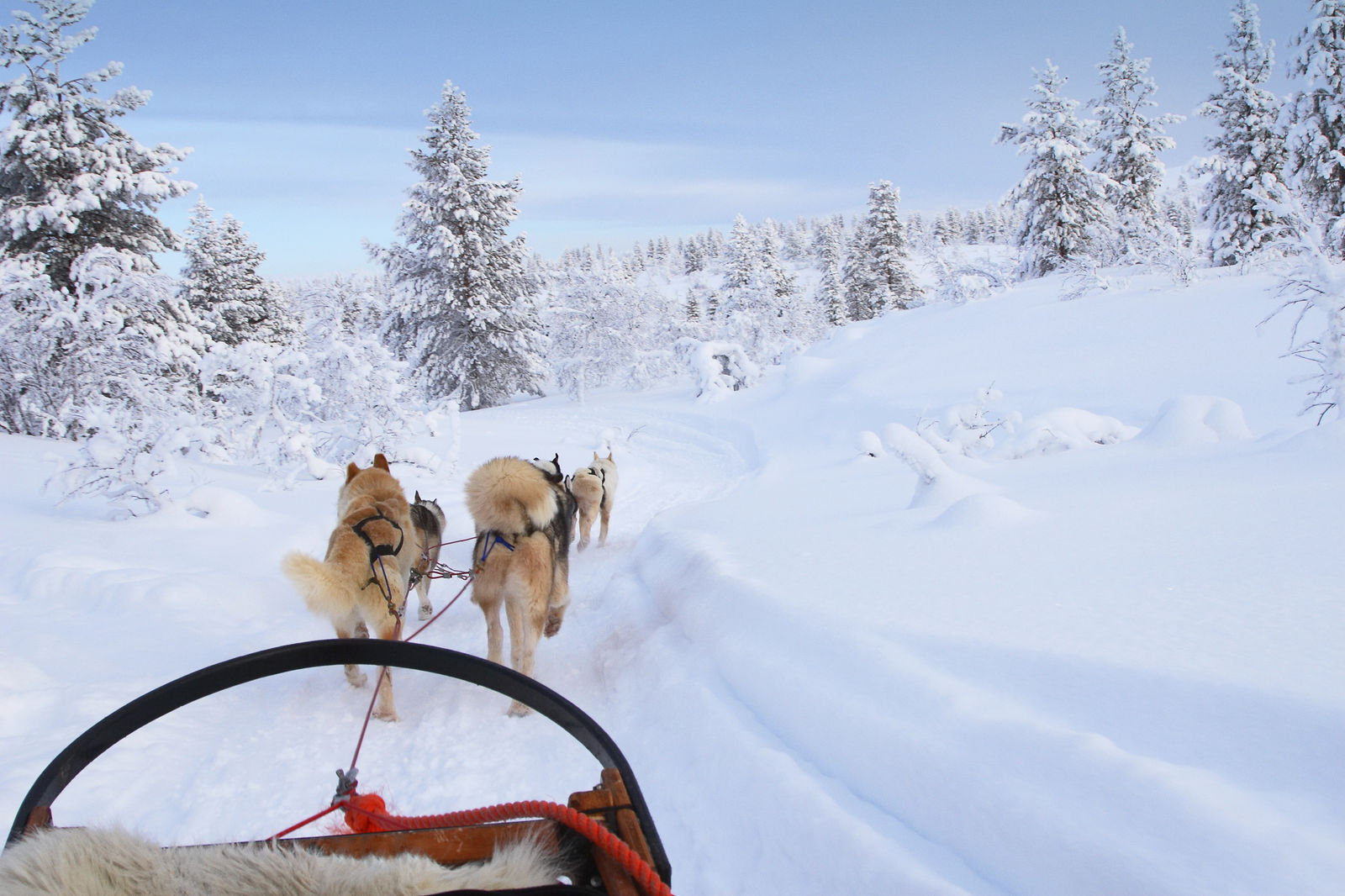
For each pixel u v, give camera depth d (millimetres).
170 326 19750
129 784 3818
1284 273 9008
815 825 2832
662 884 1204
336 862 1102
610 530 11445
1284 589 3410
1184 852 1977
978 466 8648
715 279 113125
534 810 1380
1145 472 6609
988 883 2324
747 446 19641
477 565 5086
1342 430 6109
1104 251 25906
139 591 6559
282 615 6742
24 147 19438
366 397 14977
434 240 35875
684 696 4270
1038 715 2771
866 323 29062
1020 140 35156
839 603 4270
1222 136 29859
